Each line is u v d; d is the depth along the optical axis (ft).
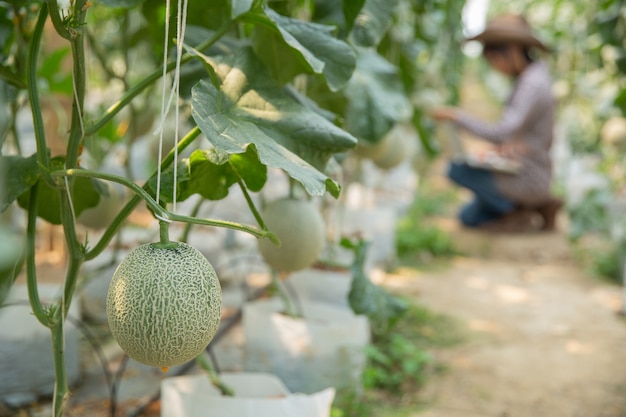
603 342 10.97
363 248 7.52
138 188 3.59
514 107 17.02
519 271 15.33
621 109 12.25
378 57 7.76
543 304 12.92
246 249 13.76
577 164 27.78
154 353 3.37
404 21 12.14
